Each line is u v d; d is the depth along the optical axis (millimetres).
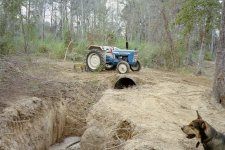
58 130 11375
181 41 20500
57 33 32969
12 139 8078
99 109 10250
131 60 15602
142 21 32656
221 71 10820
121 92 12219
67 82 13492
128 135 8352
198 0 17219
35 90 11656
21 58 15562
